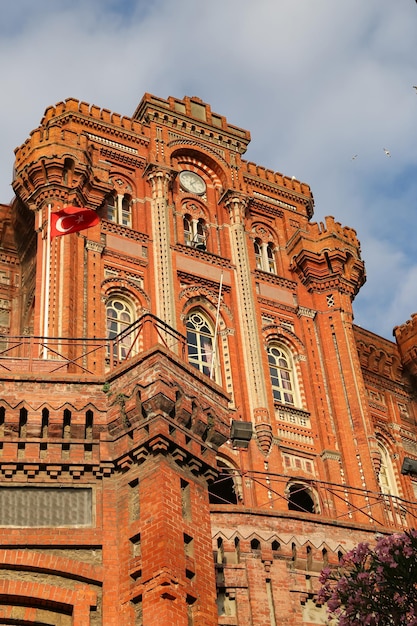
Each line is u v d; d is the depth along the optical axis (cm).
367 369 5256
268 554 3138
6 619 2308
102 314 4272
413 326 5394
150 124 5112
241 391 4416
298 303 4897
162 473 2494
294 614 3050
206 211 5044
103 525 2475
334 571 3111
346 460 4362
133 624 2322
